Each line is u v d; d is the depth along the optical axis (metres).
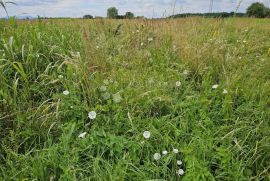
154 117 2.82
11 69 3.19
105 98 2.90
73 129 2.41
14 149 2.33
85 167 2.19
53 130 2.57
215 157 2.29
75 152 2.25
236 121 2.64
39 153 2.34
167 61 3.98
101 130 2.48
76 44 4.25
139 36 5.04
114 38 4.91
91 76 3.15
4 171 2.13
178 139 2.56
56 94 2.89
